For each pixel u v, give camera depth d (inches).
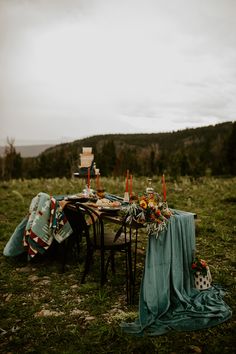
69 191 619.5
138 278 210.5
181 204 474.0
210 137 3946.9
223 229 322.0
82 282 201.9
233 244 277.4
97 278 210.5
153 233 166.7
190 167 1263.5
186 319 156.6
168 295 168.1
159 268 171.0
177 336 145.9
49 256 243.8
